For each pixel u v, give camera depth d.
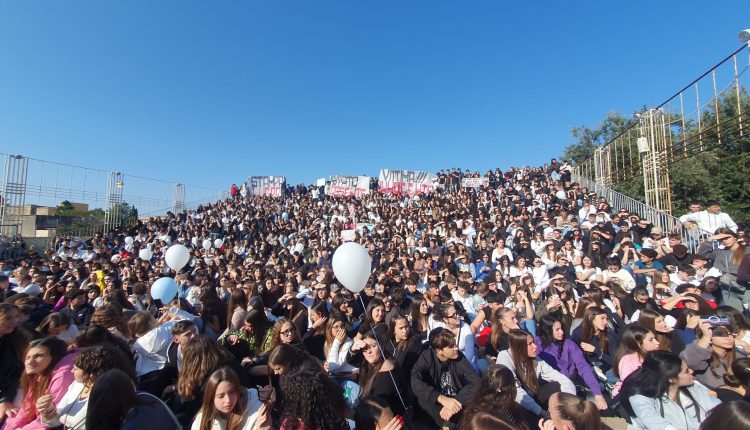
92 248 19.11
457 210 19.53
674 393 3.28
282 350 3.98
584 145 39.69
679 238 9.50
